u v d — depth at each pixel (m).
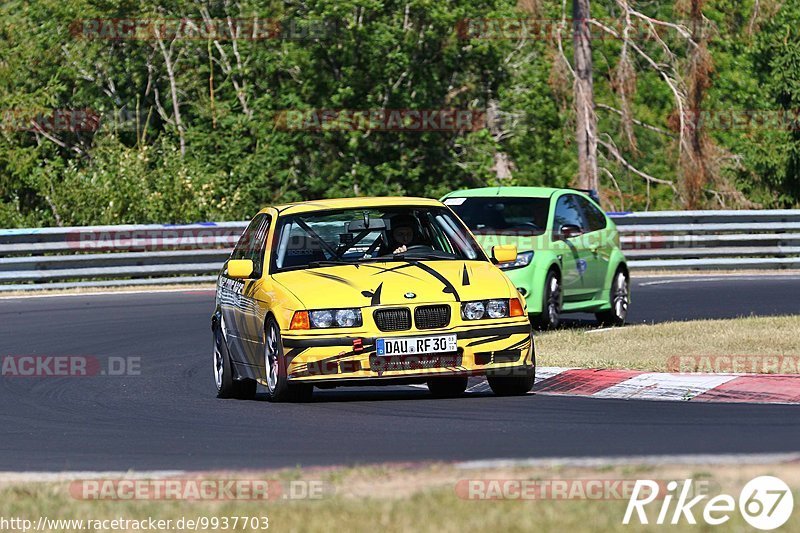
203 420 32.25
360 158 118.56
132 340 51.75
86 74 123.06
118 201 95.81
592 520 18.86
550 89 117.62
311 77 117.62
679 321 52.97
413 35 115.44
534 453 25.36
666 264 81.56
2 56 125.19
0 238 72.94
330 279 34.03
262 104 119.44
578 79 108.81
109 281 75.88
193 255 77.31
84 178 98.56
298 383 33.03
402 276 33.94
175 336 52.88
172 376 42.31
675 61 109.81
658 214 81.69
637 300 64.06
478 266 35.06
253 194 116.19
